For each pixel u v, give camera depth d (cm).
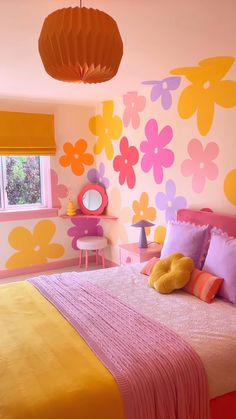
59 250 493
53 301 250
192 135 331
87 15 148
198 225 305
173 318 222
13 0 176
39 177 486
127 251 367
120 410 157
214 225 297
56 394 154
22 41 232
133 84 364
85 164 497
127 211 442
